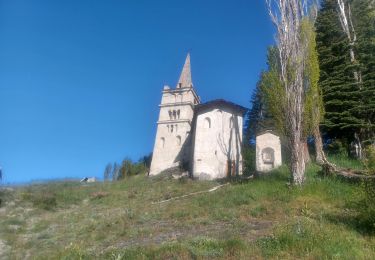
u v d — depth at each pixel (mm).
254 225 17891
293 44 27688
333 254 12656
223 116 45031
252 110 48406
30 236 24500
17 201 34594
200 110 46531
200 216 21594
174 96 55875
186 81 58625
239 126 45094
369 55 33094
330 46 34656
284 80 27047
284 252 13227
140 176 51688
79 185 44500
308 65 27500
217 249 13953
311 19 28484
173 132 53312
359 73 33375
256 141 36688
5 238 24062
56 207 33562
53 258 17234
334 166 25562
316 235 14211
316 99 27219
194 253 13539
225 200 23953
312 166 27719
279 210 19844
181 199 28672
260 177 29938
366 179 16922
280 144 35500
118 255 14305
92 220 25969
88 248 18328
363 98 31578
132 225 22188
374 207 15602
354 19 37531
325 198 21109
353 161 29188
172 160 51500
